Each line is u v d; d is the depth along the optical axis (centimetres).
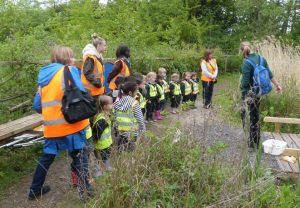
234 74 1834
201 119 501
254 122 581
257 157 420
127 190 351
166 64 1187
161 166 385
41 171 432
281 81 920
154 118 816
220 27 2267
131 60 992
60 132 414
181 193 361
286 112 865
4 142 495
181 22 1925
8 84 606
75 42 948
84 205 367
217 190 368
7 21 764
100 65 571
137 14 1764
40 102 428
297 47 1138
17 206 428
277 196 378
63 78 407
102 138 461
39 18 1036
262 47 1073
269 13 2145
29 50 636
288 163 534
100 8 1695
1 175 491
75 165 427
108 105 480
